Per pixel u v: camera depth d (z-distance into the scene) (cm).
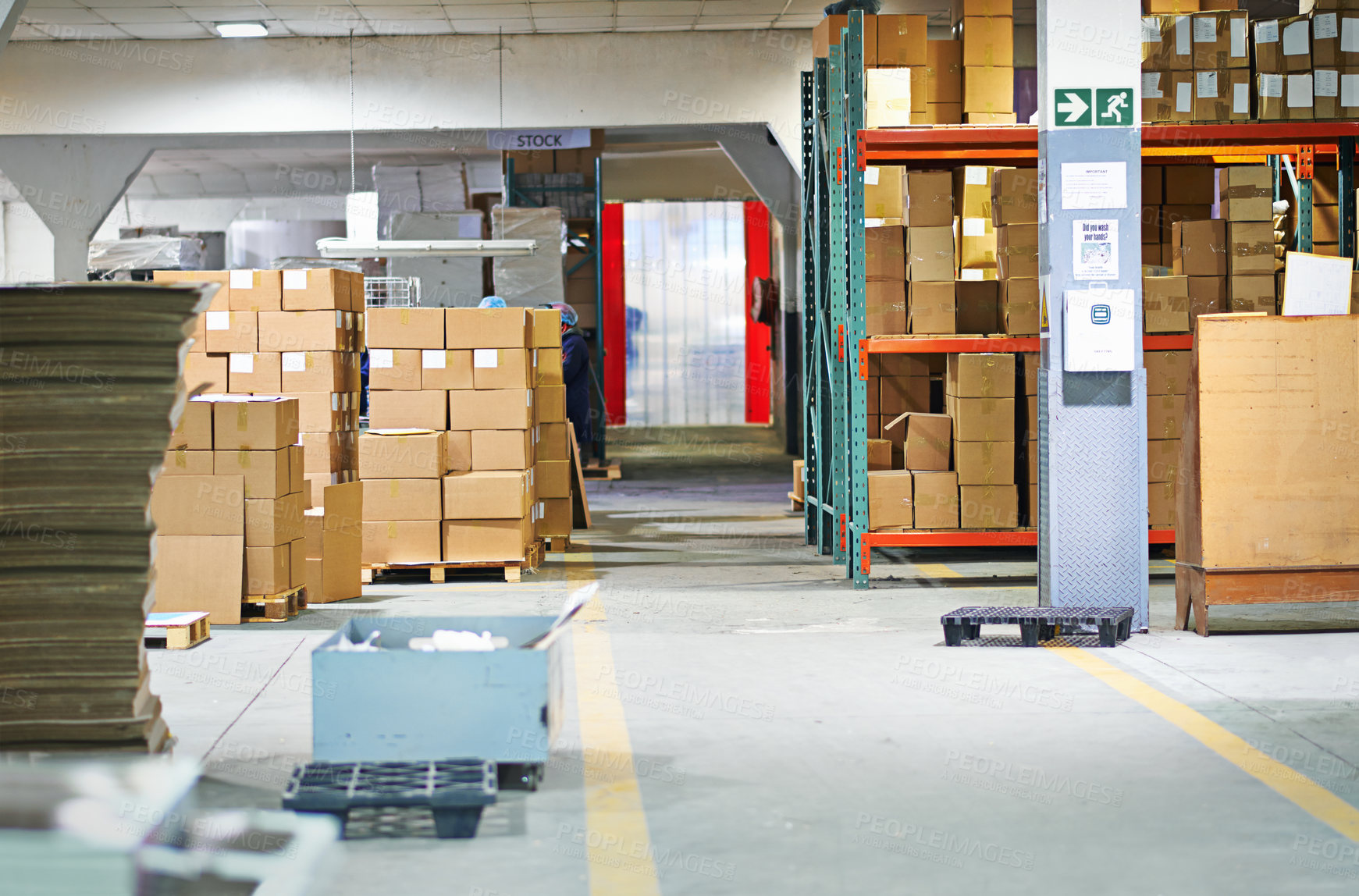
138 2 1162
